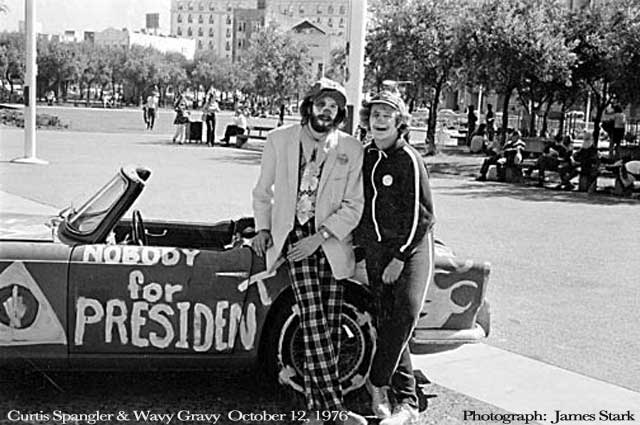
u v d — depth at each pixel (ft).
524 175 72.38
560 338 22.18
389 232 14.85
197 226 19.48
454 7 90.89
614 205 55.06
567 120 133.80
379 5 92.38
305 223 14.99
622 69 78.23
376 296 15.28
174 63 330.75
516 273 30.86
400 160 14.88
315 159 15.01
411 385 15.89
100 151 78.74
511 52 82.17
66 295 14.90
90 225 16.01
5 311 14.87
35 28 62.95
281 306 15.57
